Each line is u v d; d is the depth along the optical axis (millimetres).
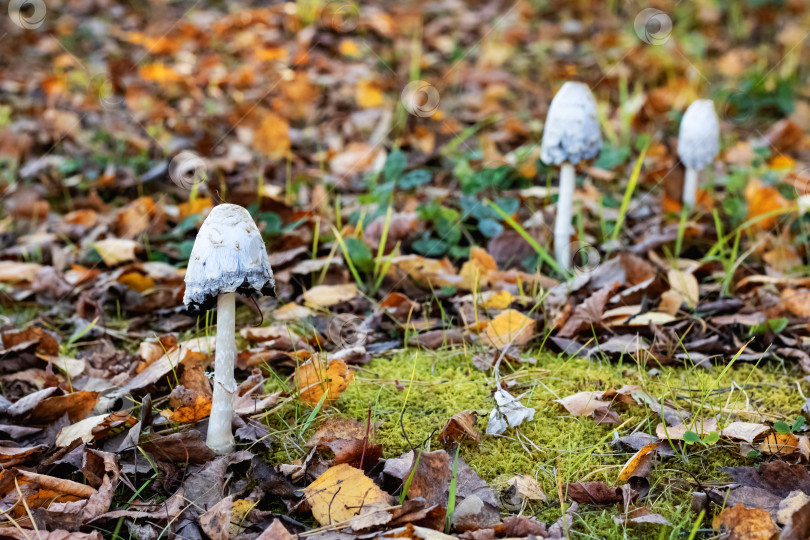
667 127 2049
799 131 1956
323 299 1603
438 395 1467
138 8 2854
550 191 1825
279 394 1455
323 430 1408
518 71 2293
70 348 1557
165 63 2285
